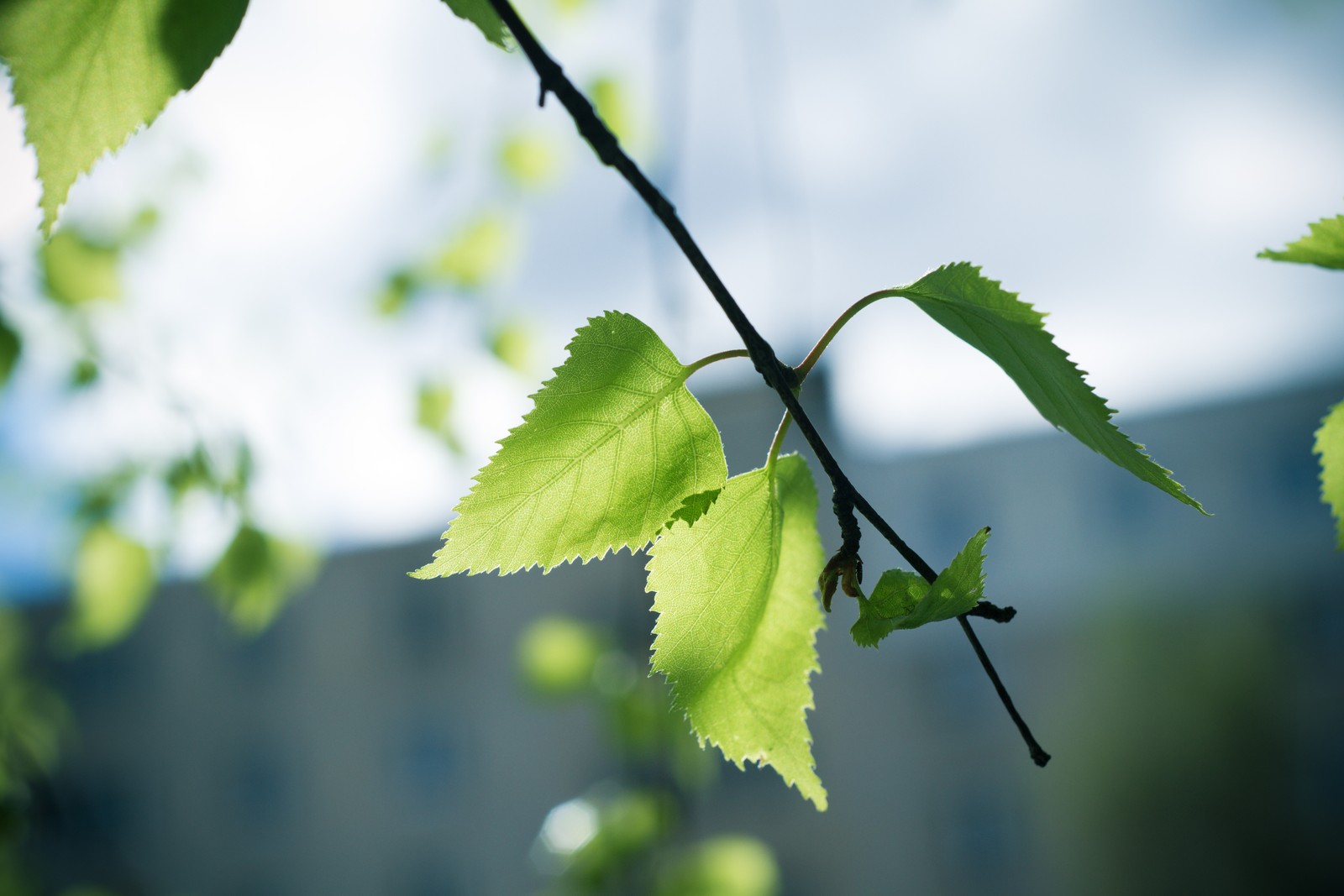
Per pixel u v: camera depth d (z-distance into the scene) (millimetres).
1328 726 13766
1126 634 14500
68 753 19375
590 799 3242
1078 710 14398
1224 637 14328
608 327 752
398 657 18750
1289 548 14312
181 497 2691
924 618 653
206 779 19250
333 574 19438
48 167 715
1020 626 14812
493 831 17703
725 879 2971
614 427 752
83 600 2707
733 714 789
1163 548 14758
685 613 790
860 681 14633
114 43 729
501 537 735
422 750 18438
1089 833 14047
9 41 708
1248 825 13828
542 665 3117
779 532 805
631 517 765
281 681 19359
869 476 15492
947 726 14508
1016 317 752
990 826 14219
